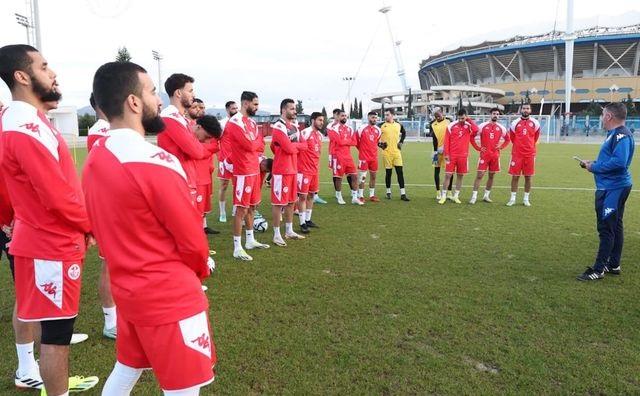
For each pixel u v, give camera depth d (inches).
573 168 679.7
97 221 73.0
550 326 156.1
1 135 100.4
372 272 213.2
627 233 283.0
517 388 120.1
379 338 147.5
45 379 103.3
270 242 273.4
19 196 102.0
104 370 131.9
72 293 105.6
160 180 70.2
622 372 127.6
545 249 250.7
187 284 75.0
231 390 119.1
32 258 101.7
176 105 186.7
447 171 406.9
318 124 301.1
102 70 74.7
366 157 414.3
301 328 154.9
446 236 281.6
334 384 121.8
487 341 145.3
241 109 239.3
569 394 117.6
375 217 344.5
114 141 72.4
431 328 154.5
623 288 191.8
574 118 1776.6
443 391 118.6
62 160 103.4
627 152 189.8
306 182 297.7
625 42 2736.2
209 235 296.7
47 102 105.9
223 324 158.1
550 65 3063.5
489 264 224.1
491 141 393.4
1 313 170.4
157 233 72.6
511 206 387.9
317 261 231.5
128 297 72.1
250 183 239.3
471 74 3545.8
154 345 73.0
